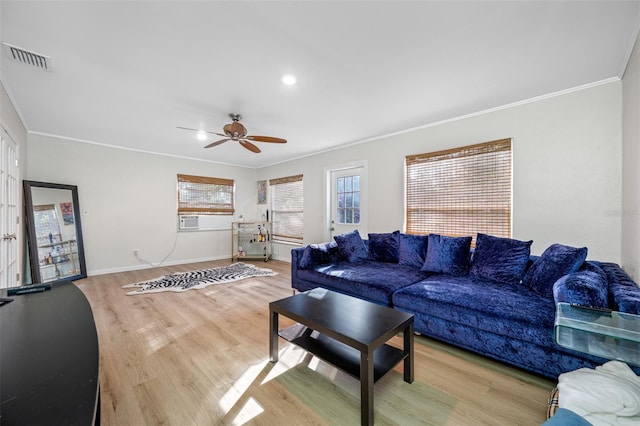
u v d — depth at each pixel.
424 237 3.21
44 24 1.67
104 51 1.96
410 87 2.54
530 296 2.04
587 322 1.24
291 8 1.57
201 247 5.87
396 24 1.70
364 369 1.39
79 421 0.56
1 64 2.12
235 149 4.96
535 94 2.69
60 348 0.86
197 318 2.77
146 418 1.43
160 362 1.96
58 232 4.04
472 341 1.98
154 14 1.60
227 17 1.63
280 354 2.09
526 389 1.67
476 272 2.64
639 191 1.85
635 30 1.75
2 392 0.64
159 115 3.21
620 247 2.32
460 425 1.39
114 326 2.57
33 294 1.42
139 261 5.03
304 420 1.43
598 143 2.44
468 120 3.22
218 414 1.47
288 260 5.84
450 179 3.37
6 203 2.81
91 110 3.06
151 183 5.17
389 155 4.00
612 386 1.22
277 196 6.22
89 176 4.48
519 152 2.86
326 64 2.15
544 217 2.71
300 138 4.21
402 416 1.46
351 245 3.56
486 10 1.58
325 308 1.91
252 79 2.37
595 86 2.44
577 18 1.64
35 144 3.95
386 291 2.45
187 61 2.10
